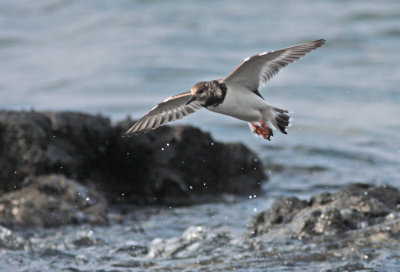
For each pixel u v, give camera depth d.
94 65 29.52
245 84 9.08
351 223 10.45
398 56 30.11
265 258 9.78
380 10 37.28
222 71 28.34
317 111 23.34
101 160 14.77
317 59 30.44
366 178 16.48
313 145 19.55
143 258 10.38
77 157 14.29
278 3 40.75
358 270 9.04
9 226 11.74
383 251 9.55
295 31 33.94
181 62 29.58
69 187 12.98
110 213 13.38
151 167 15.06
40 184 12.88
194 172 15.48
